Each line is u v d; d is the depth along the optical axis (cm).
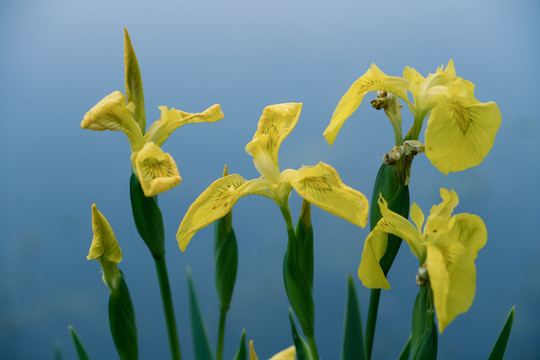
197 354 81
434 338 70
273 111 73
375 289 74
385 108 74
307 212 72
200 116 74
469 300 68
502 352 74
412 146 72
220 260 78
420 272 70
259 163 72
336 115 75
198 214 71
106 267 73
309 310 73
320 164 70
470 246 72
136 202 73
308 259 72
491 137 70
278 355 70
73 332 79
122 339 74
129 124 72
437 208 71
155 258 74
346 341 73
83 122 70
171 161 70
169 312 75
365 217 68
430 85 72
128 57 72
